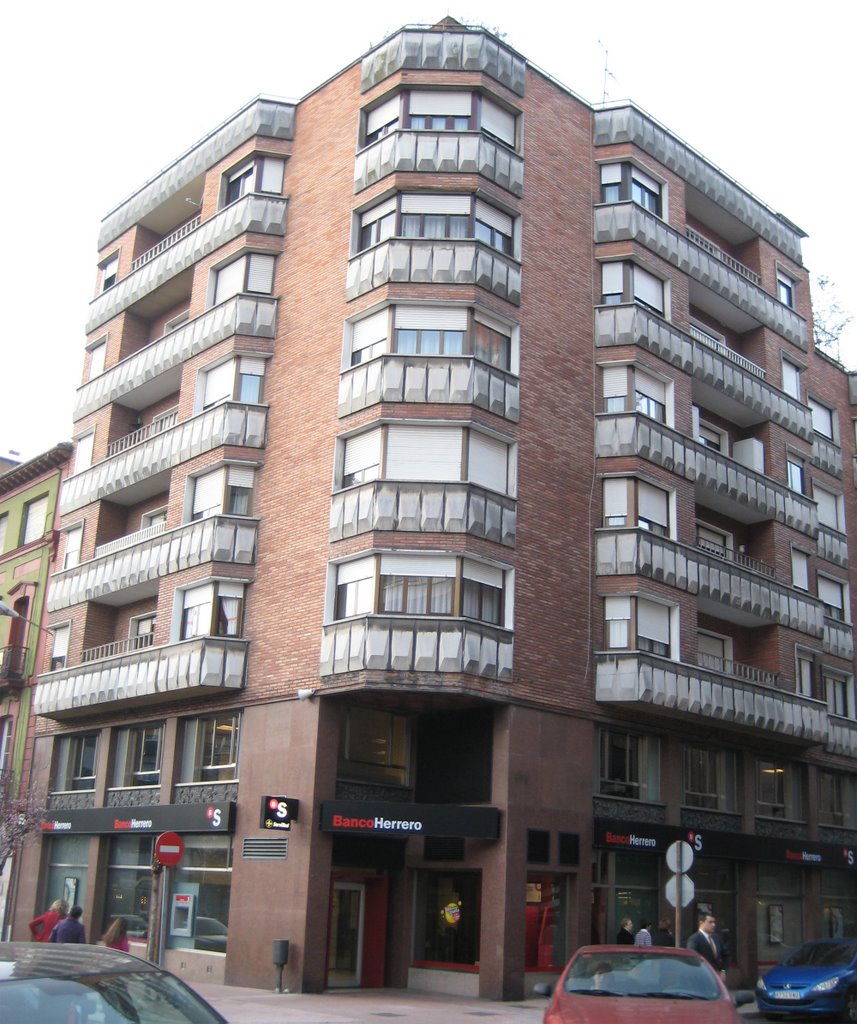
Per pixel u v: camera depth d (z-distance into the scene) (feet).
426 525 78.18
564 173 95.35
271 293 94.48
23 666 113.80
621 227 95.86
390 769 81.51
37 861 101.45
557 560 84.58
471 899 78.48
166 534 92.63
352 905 79.66
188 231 104.32
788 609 103.71
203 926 82.12
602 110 99.86
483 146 88.43
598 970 39.65
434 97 90.79
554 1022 35.06
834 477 119.96
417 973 79.15
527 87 94.32
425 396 81.30
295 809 76.02
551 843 78.48
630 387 91.71
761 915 98.32
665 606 89.45
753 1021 69.72
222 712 85.92
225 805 80.94
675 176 102.99
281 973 73.05
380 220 88.58
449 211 87.25
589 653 85.40
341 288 88.17
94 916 92.79
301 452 86.43
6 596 122.01
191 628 87.97
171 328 109.91
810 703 100.89
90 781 100.58
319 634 79.30
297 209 95.30
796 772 106.63
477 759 79.46
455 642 75.41
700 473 96.07
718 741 95.66
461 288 84.28
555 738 80.89
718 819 94.68
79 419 115.03
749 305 108.78
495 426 82.69
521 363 86.33
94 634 104.37
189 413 95.71
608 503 89.61
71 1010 20.62
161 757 91.61
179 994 22.76
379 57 92.38
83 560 107.45
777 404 109.19
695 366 98.37
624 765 87.20
